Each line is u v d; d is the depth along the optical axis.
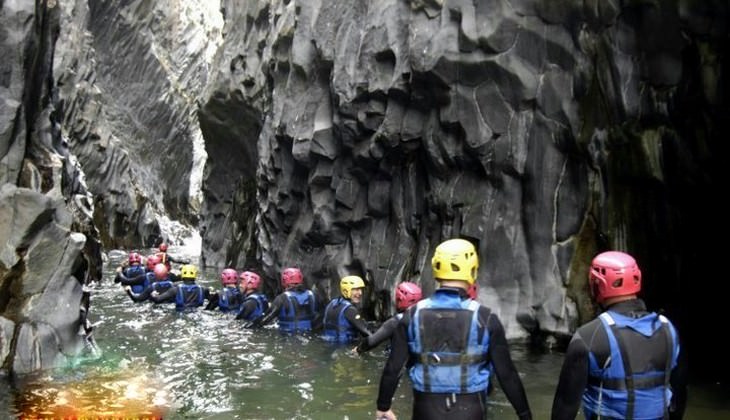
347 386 6.15
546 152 7.47
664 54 6.62
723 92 6.12
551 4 7.16
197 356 7.37
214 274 15.41
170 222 28.20
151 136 28.38
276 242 11.09
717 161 6.35
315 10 9.81
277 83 10.88
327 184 9.68
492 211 7.71
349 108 8.94
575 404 3.22
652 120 6.80
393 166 8.88
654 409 3.17
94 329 9.02
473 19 7.46
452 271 3.64
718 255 6.54
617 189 7.16
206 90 14.41
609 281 3.29
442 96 7.85
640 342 3.18
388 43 8.41
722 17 6.07
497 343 3.56
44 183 7.30
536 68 7.39
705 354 6.52
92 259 13.27
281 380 6.37
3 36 6.89
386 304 8.82
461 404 3.51
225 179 15.54
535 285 7.52
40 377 6.31
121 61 26.52
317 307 9.13
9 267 6.54
